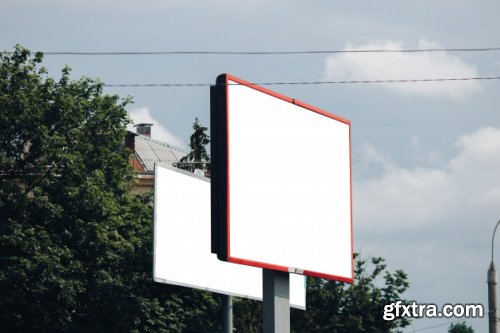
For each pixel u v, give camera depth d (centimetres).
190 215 7562
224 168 4878
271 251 5112
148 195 10788
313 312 10881
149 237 9650
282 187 5200
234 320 10025
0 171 9494
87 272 9462
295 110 5309
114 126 10181
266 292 5225
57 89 10019
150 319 9206
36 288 8994
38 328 9294
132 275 9425
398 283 11188
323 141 5488
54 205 9338
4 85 9675
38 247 9075
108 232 9512
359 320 10856
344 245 5606
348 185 5659
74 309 9419
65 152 9519
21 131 9475
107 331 9275
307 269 5334
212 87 4931
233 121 4922
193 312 9362
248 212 4988
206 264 7650
